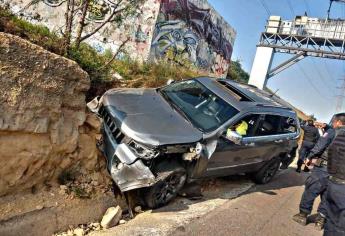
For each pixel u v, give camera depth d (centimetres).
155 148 461
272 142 718
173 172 489
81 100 453
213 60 2142
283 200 723
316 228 600
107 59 986
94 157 472
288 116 770
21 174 373
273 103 732
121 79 897
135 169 459
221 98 630
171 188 509
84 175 458
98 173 474
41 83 386
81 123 452
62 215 396
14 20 653
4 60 350
